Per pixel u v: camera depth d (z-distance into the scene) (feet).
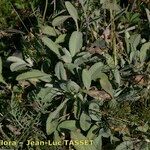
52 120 1.13
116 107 1.13
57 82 1.17
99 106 1.14
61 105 1.13
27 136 1.12
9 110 1.11
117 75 1.16
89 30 1.26
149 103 1.16
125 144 1.10
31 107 1.16
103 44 1.22
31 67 1.23
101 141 1.10
